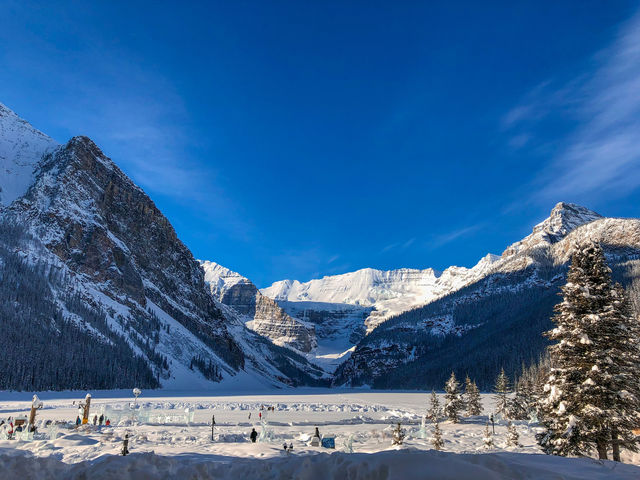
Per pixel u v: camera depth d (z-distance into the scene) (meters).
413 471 10.12
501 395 75.38
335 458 11.87
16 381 108.00
